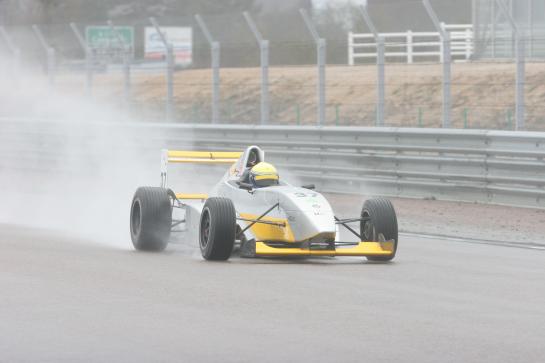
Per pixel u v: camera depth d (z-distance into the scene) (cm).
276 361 2562
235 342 2772
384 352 2669
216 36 14075
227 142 9156
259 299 3456
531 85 12669
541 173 6869
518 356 2641
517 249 5238
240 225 4675
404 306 3375
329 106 14175
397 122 13088
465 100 12988
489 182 7206
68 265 4266
